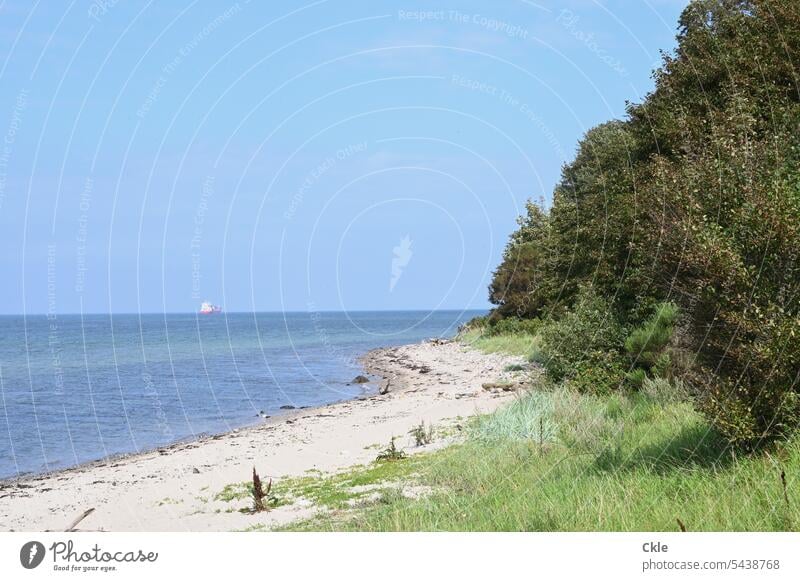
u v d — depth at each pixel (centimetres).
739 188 1027
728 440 931
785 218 934
